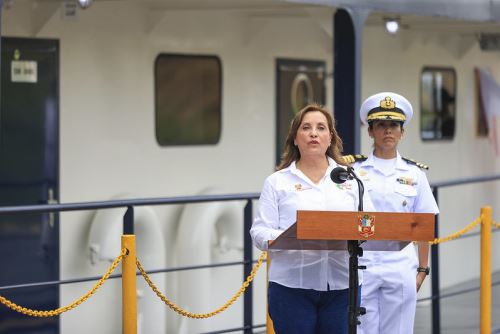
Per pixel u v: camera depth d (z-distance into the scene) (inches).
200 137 899.4
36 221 777.6
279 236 463.2
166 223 876.6
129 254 581.6
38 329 781.3
